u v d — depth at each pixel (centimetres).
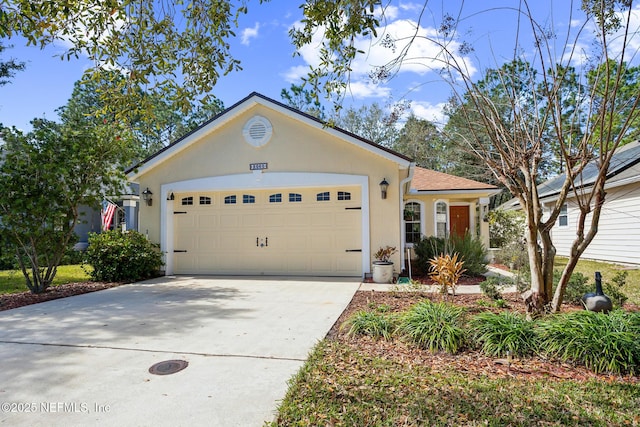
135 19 445
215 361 404
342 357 407
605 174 458
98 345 457
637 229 1189
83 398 321
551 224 524
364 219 971
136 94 491
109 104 498
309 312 620
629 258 1225
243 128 1046
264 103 1009
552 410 293
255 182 1033
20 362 403
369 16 345
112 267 940
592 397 315
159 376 366
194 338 483
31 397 323
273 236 1048
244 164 1042
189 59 483
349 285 877
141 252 984
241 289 838
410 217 1416
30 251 816
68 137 823
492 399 310
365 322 494
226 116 1027
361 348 440
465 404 302
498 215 1480
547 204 1752
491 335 424
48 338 486
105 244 962
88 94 2175
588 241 482
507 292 743
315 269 1020
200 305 677
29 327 539
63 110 2081
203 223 1091
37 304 700
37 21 430
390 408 297
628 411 294
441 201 1412
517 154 530
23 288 898
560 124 475
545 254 526
